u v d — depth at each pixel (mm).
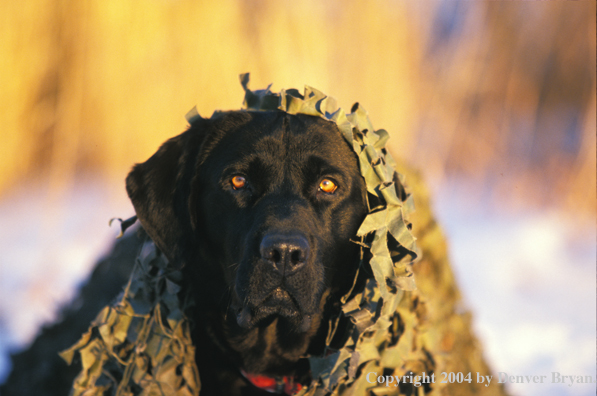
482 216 7023
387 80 7230
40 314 4785
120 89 6715
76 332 2992
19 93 6645
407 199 2148
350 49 7094
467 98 7773
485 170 7617
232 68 6695
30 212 6504
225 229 2186
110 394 2197
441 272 2855
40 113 6762
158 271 2195
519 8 7793
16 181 6820
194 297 2258
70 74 6711
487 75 7816
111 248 3258
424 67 7699
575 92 7691
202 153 2275
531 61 7844
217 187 2188
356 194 2207
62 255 5797
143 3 6633
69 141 6762
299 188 2143
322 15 7012
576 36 7602
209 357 2309
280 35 6730
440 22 7863
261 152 2150
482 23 7828
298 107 2223
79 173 6840
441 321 2611
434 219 2947
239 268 2057
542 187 7367
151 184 2254
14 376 3211
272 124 2207
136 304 2146
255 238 2012
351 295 2223
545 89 7824
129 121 6762
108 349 2127
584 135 7301
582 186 7129
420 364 2199
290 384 2346
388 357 2092
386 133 2189
